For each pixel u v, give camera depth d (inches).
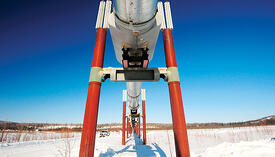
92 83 158.6
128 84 341.7
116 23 146.0
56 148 402.3
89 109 149.9
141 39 159.6
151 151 324.5
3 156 309.7
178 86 159.8
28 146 453.1
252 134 818.8
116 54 221.0
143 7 111.8
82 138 142.8
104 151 326.3
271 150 205.2
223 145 267.0
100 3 200.5
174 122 150.9
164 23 191.0
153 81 167.6
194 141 611.8
